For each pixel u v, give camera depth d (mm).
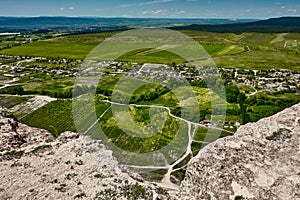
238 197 16781
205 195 17656
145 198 18641
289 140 19547
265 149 19234
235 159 18781
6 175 19953
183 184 19578
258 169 17906
